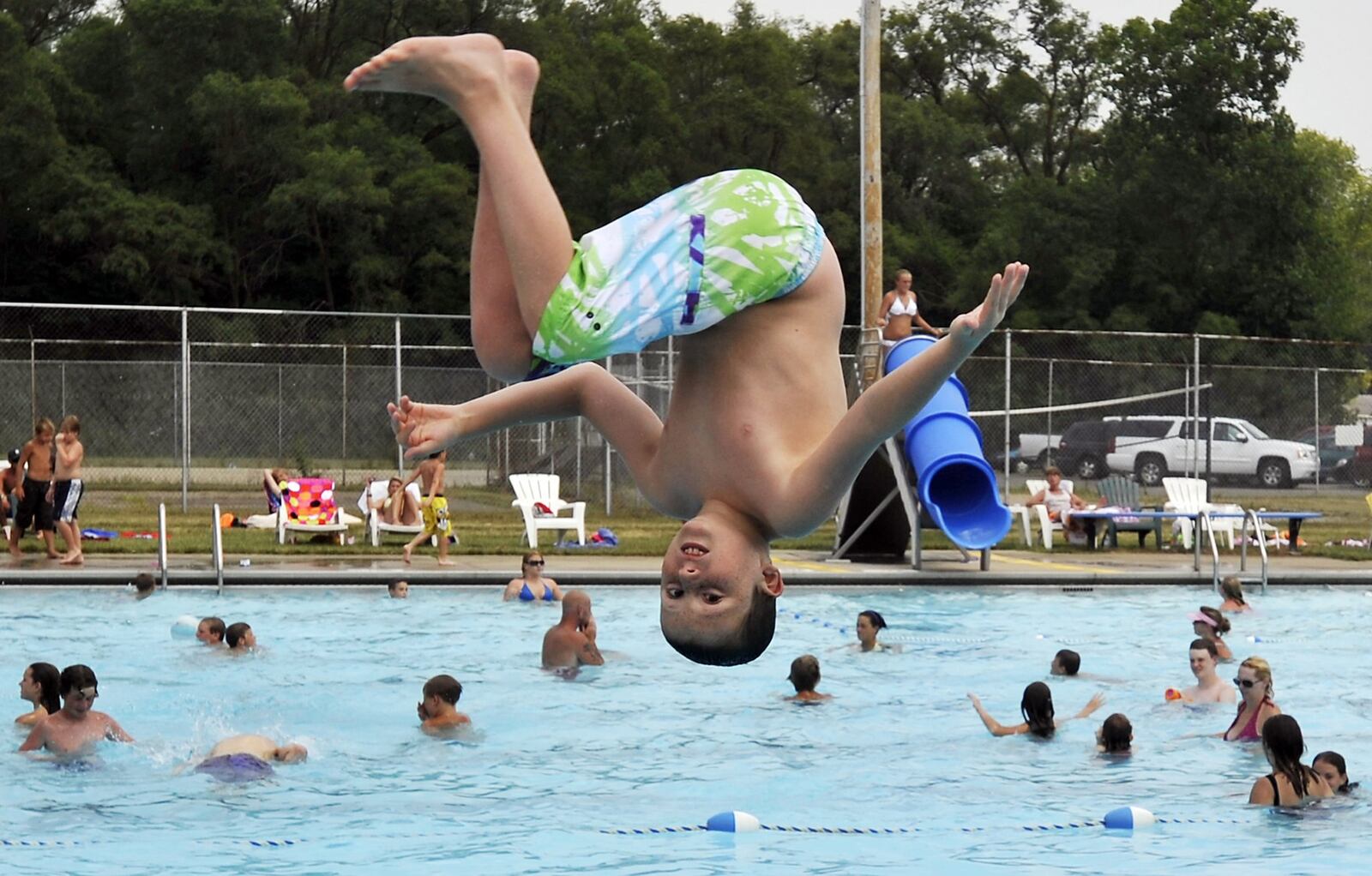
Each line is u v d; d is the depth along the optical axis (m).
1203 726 11.03
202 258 45.88
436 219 46.31
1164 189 48.19
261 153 45.28
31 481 18.48
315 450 34.75
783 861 7.39
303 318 44.91
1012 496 30.14
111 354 44.47
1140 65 48.97
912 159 53.66
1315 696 12.23
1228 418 33.25
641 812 8.45
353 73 4.20
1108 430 35.84
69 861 7.36
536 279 4.12
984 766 9.70
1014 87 59.03
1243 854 7.58
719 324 4.27
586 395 4.63
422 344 45.16
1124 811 8.16
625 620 15.75
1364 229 66.62
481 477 32.97
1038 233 48.62
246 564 18.55
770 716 11.27
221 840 7.78
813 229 4.26
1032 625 15.84
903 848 7.66
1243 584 18.80
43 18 53.34
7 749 9.84
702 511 4.21
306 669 12.88
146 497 27.91
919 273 51.09
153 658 13.27
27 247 45.72
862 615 14.22
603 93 50.50
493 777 9.31
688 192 4.25
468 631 15.02
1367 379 44.12
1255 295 48.00
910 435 19.05
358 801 8.67
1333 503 29.78
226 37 46.31
